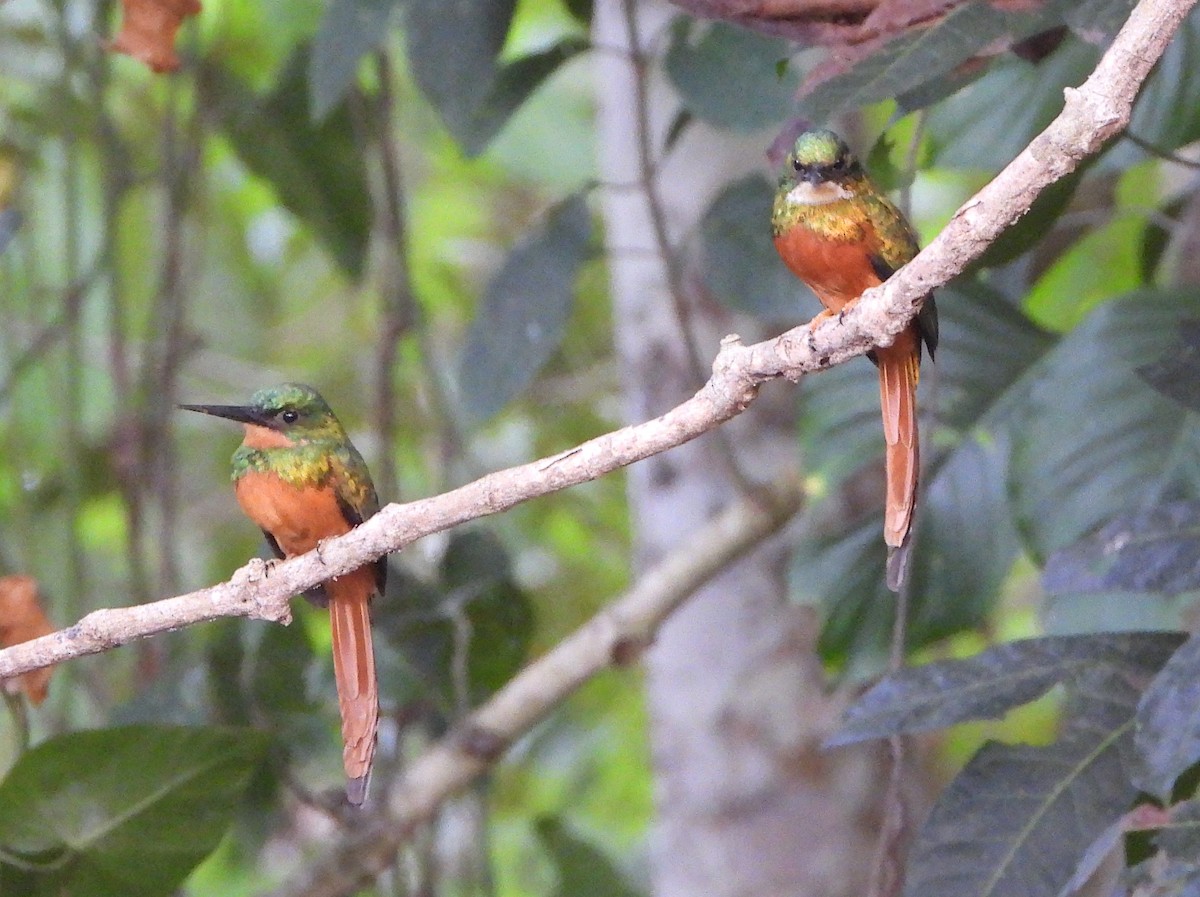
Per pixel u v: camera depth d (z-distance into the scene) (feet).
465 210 52.65
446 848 40.11
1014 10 19.34
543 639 47.80
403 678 31.35
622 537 49.19
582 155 50.14
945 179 47.57
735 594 34.88
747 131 25.86
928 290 16.63
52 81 40.06
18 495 37.01
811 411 28.99
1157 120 25.84
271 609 20.01
